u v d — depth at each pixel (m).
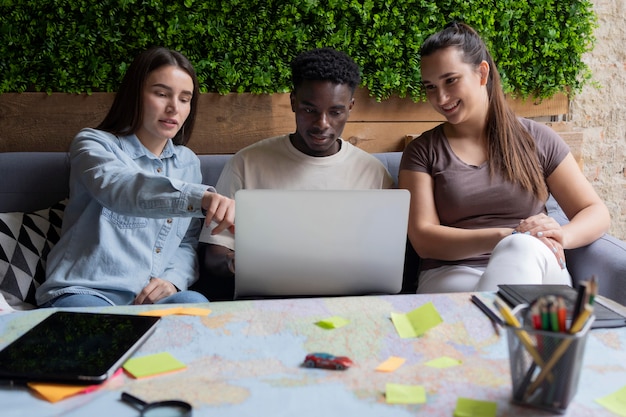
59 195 1.91
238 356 0.89
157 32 2.11
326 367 0.85
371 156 1.87
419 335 0.97
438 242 1.68
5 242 1.67
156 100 1.66
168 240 1.70
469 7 2.33
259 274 1.26
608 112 2.65
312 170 1.79
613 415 0.73
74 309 1.08
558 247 1.52
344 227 1.24
